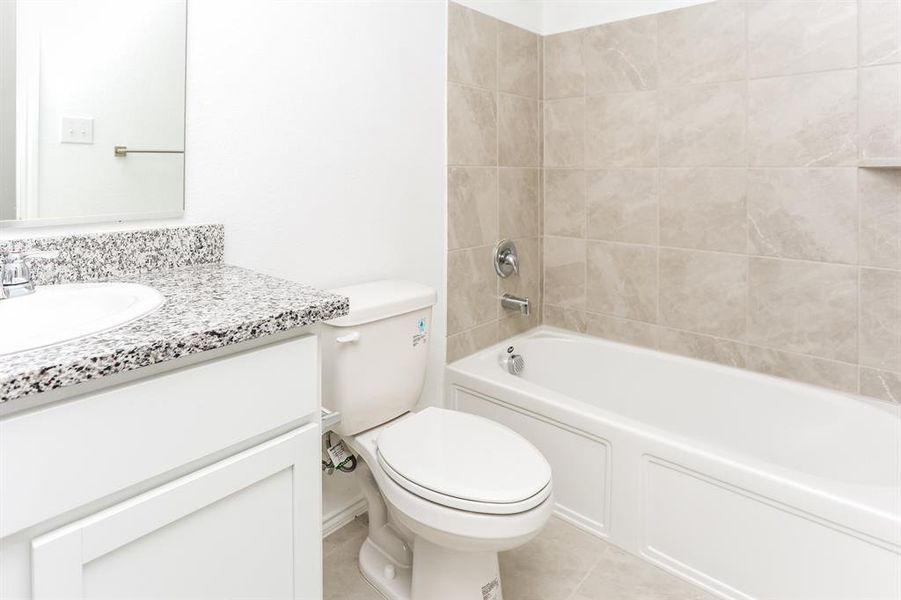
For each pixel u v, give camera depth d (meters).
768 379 1.96
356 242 1.78
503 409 2.02
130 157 1.24
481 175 2.24
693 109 2.08
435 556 1.38
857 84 1.73
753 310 2.02
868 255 1.76
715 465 1.49
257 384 0.93
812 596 1.34
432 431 1.50
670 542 1.61
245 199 1.47
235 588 0.93
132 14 1.22
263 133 1.49
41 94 1.10
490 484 1.24
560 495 1.88
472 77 2.16
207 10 1.35
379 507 1.67
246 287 1.13
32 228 1.11
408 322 1.62
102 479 0.74
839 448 1.74
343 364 1.46
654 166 2.21
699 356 2.17
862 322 1.80
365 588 1.58
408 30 1.88
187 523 0.85
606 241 2.39
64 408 0.70
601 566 1.66
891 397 1.76
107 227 1.22
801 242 1.89
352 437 1.56
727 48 1.98
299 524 1.03
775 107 1.90
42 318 0.98
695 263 2.14
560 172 2.52
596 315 2.46
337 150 1.69
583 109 2.40
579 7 2.37
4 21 1.05
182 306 0.97
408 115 1.92
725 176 2.03
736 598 1.48
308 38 1.58
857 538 1.26
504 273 2.39
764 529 1.42
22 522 0.67
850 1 1.71
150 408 0.79
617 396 2.33
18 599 0.69
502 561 1.68
